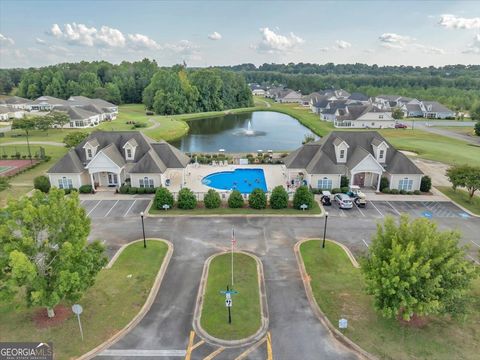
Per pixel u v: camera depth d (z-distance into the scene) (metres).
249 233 37.22
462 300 21.55
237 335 22.73
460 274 21.73
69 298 21.84
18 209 21.98
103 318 24.05
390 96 174.00
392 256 21.47
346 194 48.12
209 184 54.31
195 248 34.09
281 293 27.16
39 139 87.12
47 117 95.25
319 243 34.81
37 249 21.62
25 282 20.45
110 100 172.75
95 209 43.66
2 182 41.53
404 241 22.75
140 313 24.64
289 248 34.12
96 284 27.70
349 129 108.44
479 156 70.75
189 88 153.62
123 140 54.19
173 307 25.53
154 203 43.72
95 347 21.61
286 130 117.25
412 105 144.75
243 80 181.12
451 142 86.12
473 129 108.50
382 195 48.91
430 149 76.25
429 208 44.53
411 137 92.81
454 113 137.75
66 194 49.03
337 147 52.28
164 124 116.62
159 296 26.80
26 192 49.75
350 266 30.73
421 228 22.62
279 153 72.94
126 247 33.81
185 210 43.12
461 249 22.38
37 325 23.25
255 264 31.08
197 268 30.64
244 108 172.75
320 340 22.44
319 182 50.56
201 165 64.00
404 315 20.77
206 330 23.14
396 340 22.20
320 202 46.03
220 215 41.78
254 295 26.72
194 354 21.30
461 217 41.91
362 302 25.88
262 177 57.88
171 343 22.14
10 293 20.53
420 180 49.91
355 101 159.38
